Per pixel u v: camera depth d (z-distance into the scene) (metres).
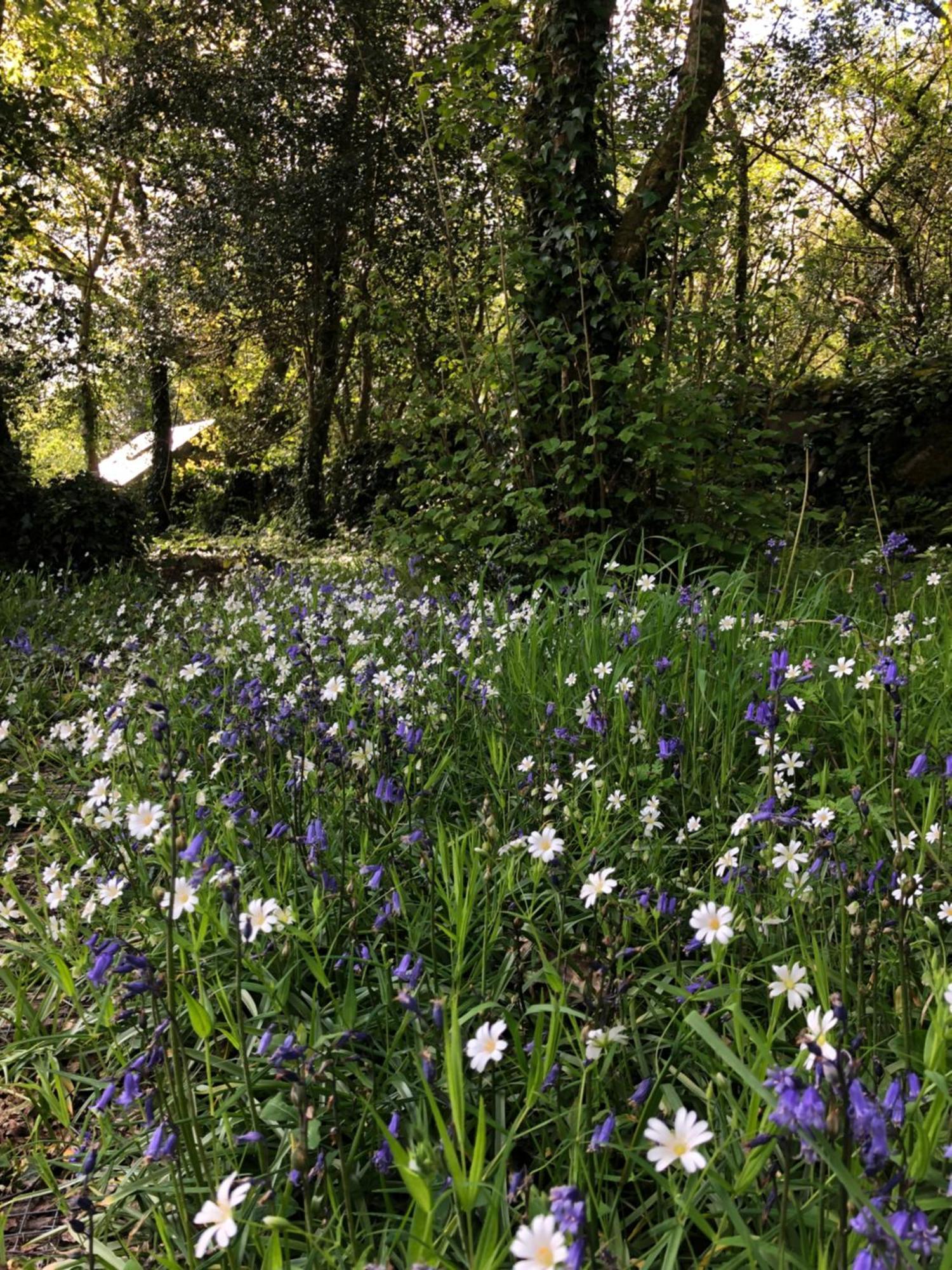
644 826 2.76
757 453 6.84
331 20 14.88
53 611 7.50
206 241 16.45
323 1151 1.73
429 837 2.76
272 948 2.28
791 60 15.03
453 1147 1.29
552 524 6.93
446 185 14.20
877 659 3.04
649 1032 2.08
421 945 2.42
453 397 7.53
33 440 23.98
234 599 6.55
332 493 18.83
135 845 2.78
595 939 2.32
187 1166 1.77
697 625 3.94
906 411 10.96
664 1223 1.44
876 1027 1.87
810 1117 1.09
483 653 4.30
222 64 16.25
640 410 6.61
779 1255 1.26
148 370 21.05
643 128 7.87
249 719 3.34
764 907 2.26
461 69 7.12
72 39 17.16
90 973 1.73
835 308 13.46
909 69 18.05
